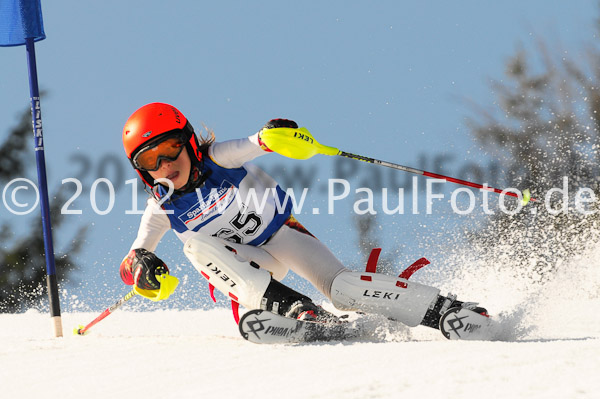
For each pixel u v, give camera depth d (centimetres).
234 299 1330
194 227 1383
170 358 1090
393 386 833
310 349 1127
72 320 2036
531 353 978
